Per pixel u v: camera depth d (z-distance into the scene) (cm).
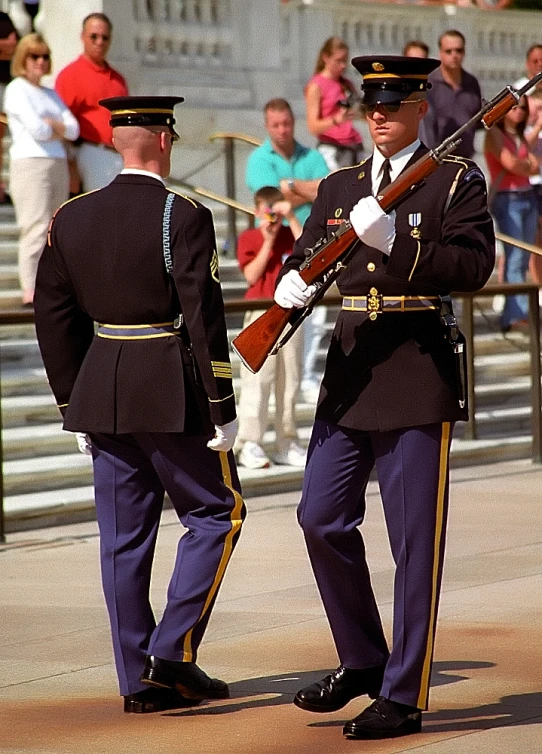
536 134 3072
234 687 1271
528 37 4278
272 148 2545
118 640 1210
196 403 1195
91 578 1722
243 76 3581
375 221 1084
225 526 1214
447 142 1107
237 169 3491
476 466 2536
